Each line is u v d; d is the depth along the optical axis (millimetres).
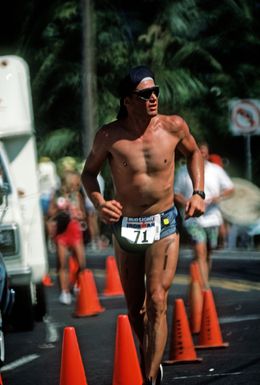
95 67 47750
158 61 49156
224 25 50125
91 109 43688
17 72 22688
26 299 21062
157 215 13625
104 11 49125
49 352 18641
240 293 25547
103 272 33156
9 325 21453
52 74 49281
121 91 13586
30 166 22609
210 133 49875
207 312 17969
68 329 14031
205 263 22422
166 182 13656
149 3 50031
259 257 34469
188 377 15578
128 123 13648
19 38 50594
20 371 16938
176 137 13711
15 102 22531
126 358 14344
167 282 13508
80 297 23453
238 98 50031
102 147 13703
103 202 13547
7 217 20734
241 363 16453
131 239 13602
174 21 49562
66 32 49188
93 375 16125
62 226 25688
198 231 22438
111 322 22141
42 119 49875
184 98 48750
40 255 21953
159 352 13281
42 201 35844
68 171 25844
